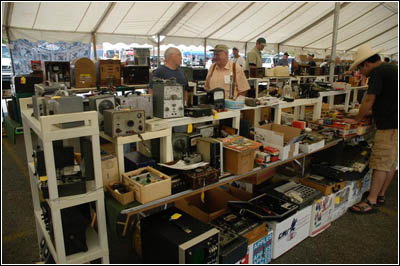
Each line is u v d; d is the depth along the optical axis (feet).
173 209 6.17
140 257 6.93
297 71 21.15
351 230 8.43
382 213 9.42
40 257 6.92
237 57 20.20
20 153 15.14
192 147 6.99
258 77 18.71
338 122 9.70
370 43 34.76
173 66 10.19
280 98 9.75
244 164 6.59
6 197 10.28
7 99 19.22
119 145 5.65
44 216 5.87
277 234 6.89
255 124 10.81
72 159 5.29
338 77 15.64
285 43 32.09
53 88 6.15
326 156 9.66
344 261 7.08
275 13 23.13
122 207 5.05
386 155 8.99
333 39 12.95
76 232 5.20
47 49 20.39
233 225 6.52
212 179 6.02
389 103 8.63
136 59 19.15
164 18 21.50
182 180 5.84
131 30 22.30
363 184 10.15
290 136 8.46
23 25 18.60
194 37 25.96
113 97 6.11
